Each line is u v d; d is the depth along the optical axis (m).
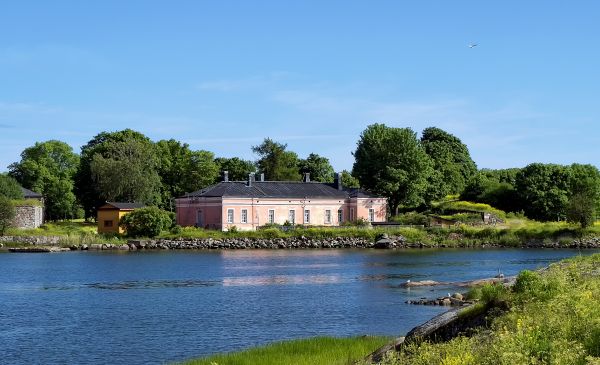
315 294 55.62
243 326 41.44
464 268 78.00
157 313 46.53
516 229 123.69
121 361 32.88
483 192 164.00
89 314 46.25
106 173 147.25
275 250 113.31
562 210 147.38
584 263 37.44
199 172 172.38
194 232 121.69
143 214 120.88
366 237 123.06
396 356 21.33
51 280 67.25
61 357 33.78
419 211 159.50
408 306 48.31
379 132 149.00
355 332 38.97
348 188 143.62
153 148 170.00
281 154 188.00
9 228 120.50
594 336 18.20
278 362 28.67
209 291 58.25
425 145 192.38
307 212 135.25
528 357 16.98
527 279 25.23
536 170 152.75
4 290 59.44
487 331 22.75
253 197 129.50
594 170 154.88
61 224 147.25
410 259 91.81
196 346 35.97
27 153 174.62
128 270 77.56
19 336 38.78
